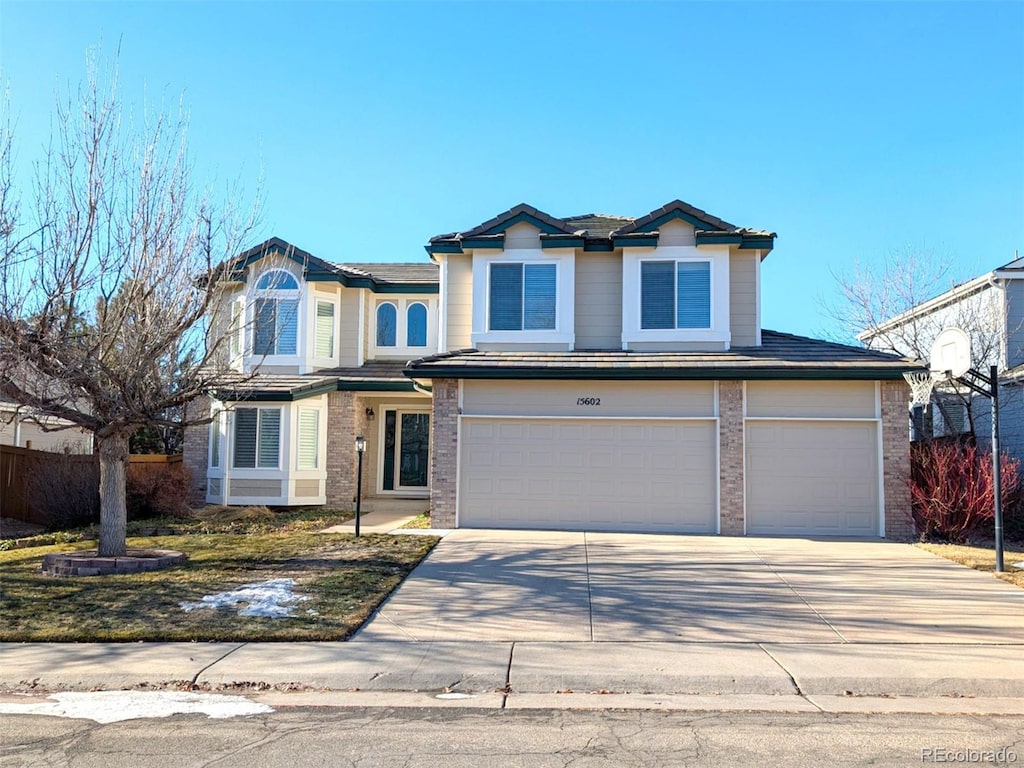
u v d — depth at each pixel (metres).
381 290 22.31
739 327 17.08
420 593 10.25
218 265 12.48
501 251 17.50
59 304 11.04
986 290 20.47
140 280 11.41
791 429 15.13
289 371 20.62
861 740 5.70
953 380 15.72
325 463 20.31
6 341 10.62
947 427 20.20
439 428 15.54
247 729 5.94
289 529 16.12
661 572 11.44
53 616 9.08
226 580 10.68
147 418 11.76
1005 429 19.81
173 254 11.95
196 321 12.44
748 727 6.00
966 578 11.13
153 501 17.75
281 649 8.02
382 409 22.80
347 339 21.73
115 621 8.87
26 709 6.43
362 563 11.70
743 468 14.98
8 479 18.97
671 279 17.06
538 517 15.34
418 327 22.34
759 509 15.02
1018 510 14.88
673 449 15.26
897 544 13.88
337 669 7.35
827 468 15.01
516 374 15.23
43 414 12.08
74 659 7.68
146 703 6.59
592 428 15.42
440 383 15.61
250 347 14.08
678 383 15.32
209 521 17.06
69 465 17.75
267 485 19.52
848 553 12.95
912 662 7.56
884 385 15.00
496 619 9.11
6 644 8.22
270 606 9.41
